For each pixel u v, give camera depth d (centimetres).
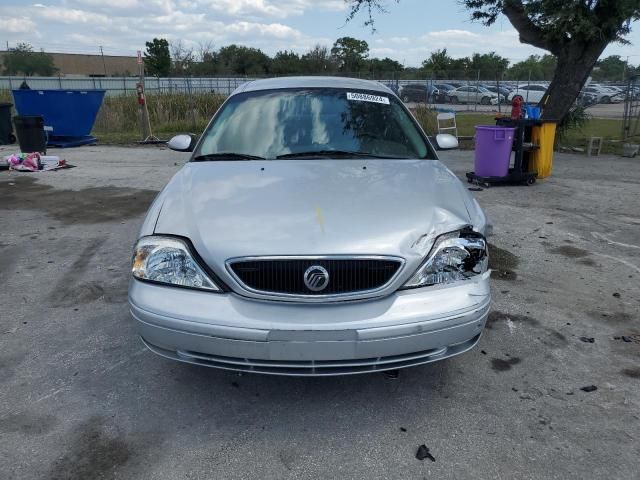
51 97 1332
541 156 876
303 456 241
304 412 272
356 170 331
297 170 328
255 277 247
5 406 276
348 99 411
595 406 279
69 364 317
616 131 1702
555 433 257
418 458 240
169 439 252
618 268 485
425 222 270
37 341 345
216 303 246
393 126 396
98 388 292
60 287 434
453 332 254
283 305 245
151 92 2262
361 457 240
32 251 526
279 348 240
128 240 562
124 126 1805
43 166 999
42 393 288
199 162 357
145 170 1005
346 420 266
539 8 1141
